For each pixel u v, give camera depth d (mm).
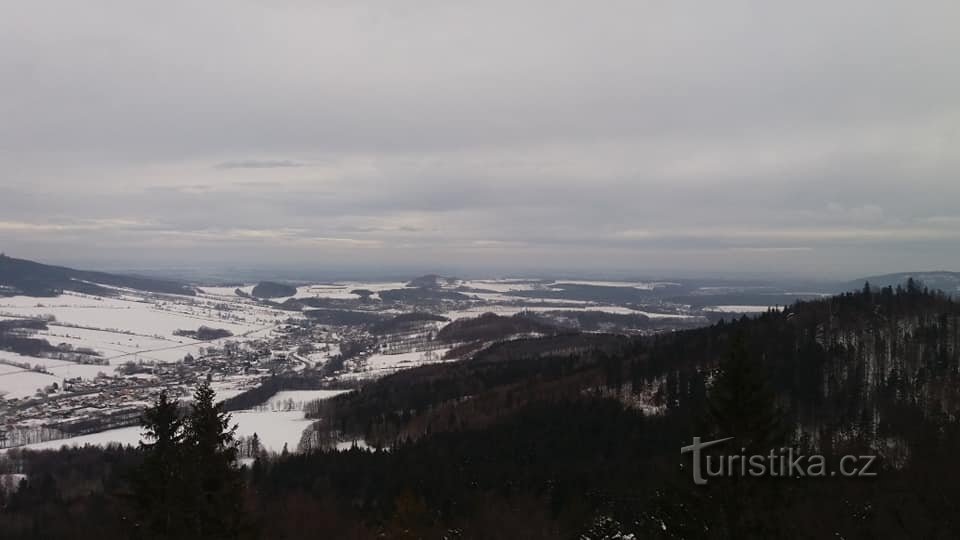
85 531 98875
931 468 55281
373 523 101500
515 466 121500
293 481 127312
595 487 101312
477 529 96375
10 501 132125
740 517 39594
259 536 47062
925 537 49969
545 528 94750
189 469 43531
